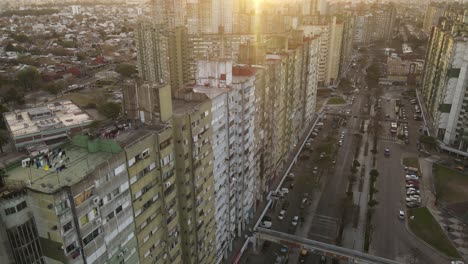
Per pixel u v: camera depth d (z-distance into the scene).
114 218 49.91
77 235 43.81
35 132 148.38
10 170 46.22
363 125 183.38
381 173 136.88
